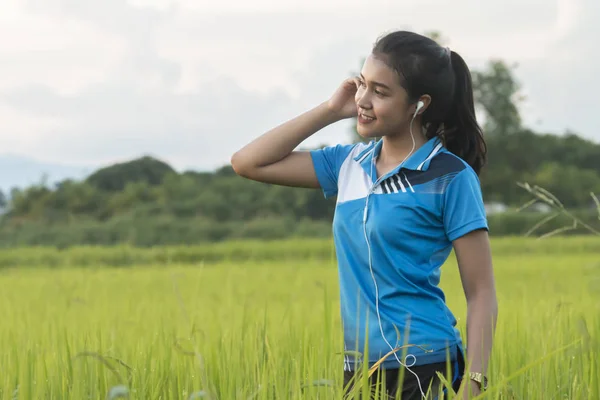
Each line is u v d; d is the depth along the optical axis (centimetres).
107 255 2847
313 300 1160
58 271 2266
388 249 334
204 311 914
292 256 2978
